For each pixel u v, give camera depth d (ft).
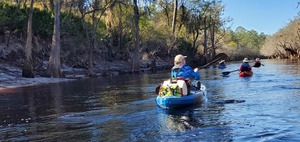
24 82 84.38
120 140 25.68
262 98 43.21
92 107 42.34
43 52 124.36
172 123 30.53
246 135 25.25
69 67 127.44
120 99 48.96
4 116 38.19
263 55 300.20
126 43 165.99
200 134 26.23
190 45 210.38
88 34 130.62
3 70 96.32
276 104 37.88
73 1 125.49
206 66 47.60
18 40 117.60
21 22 120.06
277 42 249.14
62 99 52.03
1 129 31.19
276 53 262.06
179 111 36.29
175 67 39.93
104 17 173.78
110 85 75.20
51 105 45.70
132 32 164.25
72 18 136.98
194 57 213.66
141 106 41.11
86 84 80.43
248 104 38.75
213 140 24.44
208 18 224.33
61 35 134.41
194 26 214.48
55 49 98.78
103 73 114.93
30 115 38.24
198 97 39.86
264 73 91.61
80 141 25.88
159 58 184.14
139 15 136.87
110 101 47.24
